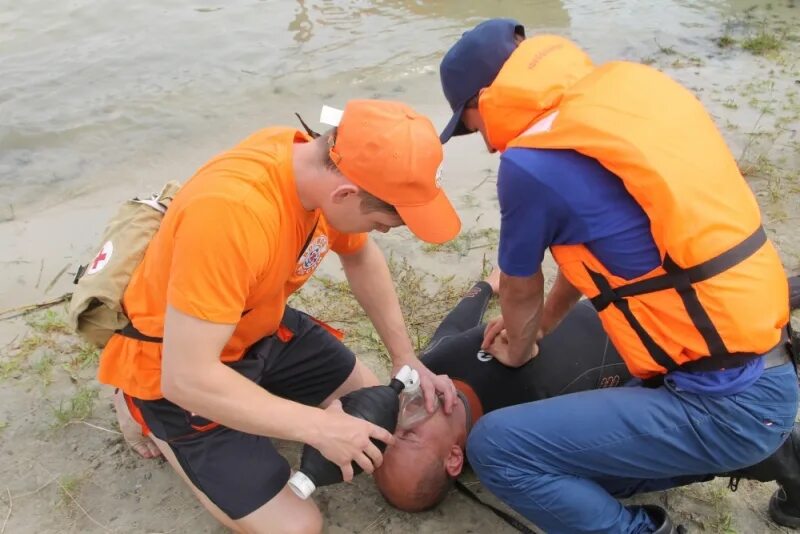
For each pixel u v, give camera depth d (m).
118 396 2.71
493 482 2.30
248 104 5.40
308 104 5.39
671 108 2.04
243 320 2.25
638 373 2.21
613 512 2.24
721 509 2.56
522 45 2.24
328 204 2.01
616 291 2.08
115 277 2.23
